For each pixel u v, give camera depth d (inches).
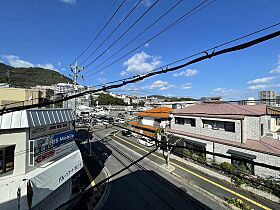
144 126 1395.2
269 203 538.0
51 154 517.0
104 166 854.5
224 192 601.9
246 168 698.8
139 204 546.0
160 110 1434.5
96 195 595.8
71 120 627.8
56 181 462.6
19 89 574.2
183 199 571.8
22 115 435.8
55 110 567.5
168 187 648.4
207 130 885.2
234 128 781.9
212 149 825.5
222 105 945.5
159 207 531.5
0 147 405.1
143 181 695.7
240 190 612.7
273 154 628.1
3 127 402.3
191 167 817.5
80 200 566.6
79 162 580.1
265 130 833.5
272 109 973.8
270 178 620.1
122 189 634.2
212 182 673.0
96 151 1103.0
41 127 493.0
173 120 1099.9
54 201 497.7
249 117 756.6
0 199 359.9
